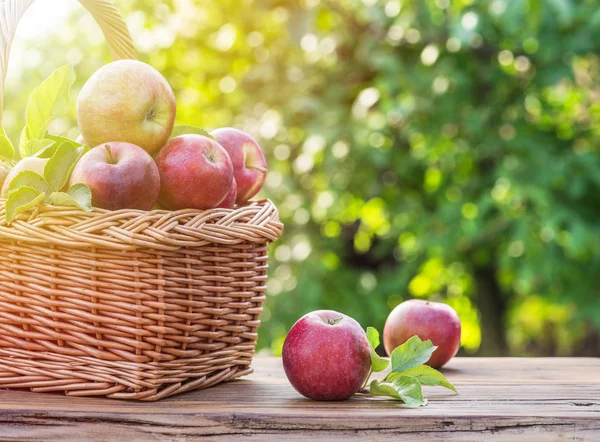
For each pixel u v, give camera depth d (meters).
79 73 3.26
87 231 0.95
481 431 0.89
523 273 2.79
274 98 3.13
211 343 1.06
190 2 3.30
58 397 0.98
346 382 0.99
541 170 2.84
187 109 3.40
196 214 1.00
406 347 1.05
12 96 3.29
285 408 0.93
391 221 3.21
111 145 0.98
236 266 1.07
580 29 2.76
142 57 3.32
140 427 0.87
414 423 0.88
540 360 1.47
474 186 3.07
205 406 0.94
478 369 1.34
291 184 3.01
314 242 3.17
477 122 2.84
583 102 3.12
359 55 3.13
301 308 2.97
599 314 2.99
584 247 2.85
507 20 2.45
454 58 2.94
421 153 3.09
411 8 2.91
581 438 0.89
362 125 2.90
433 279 3.52
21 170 1.00
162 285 0.97
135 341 0.96
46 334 1.00
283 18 3.17
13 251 1.00
